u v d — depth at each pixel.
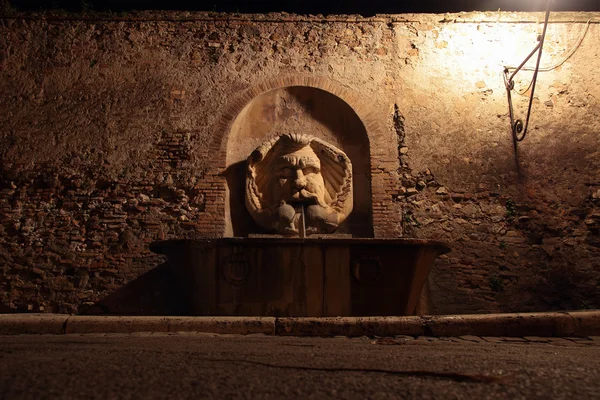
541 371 2.24
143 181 7.44
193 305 5.69
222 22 8.34
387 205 7.35
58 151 7.58
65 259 7.04
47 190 7.38
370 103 7.89
